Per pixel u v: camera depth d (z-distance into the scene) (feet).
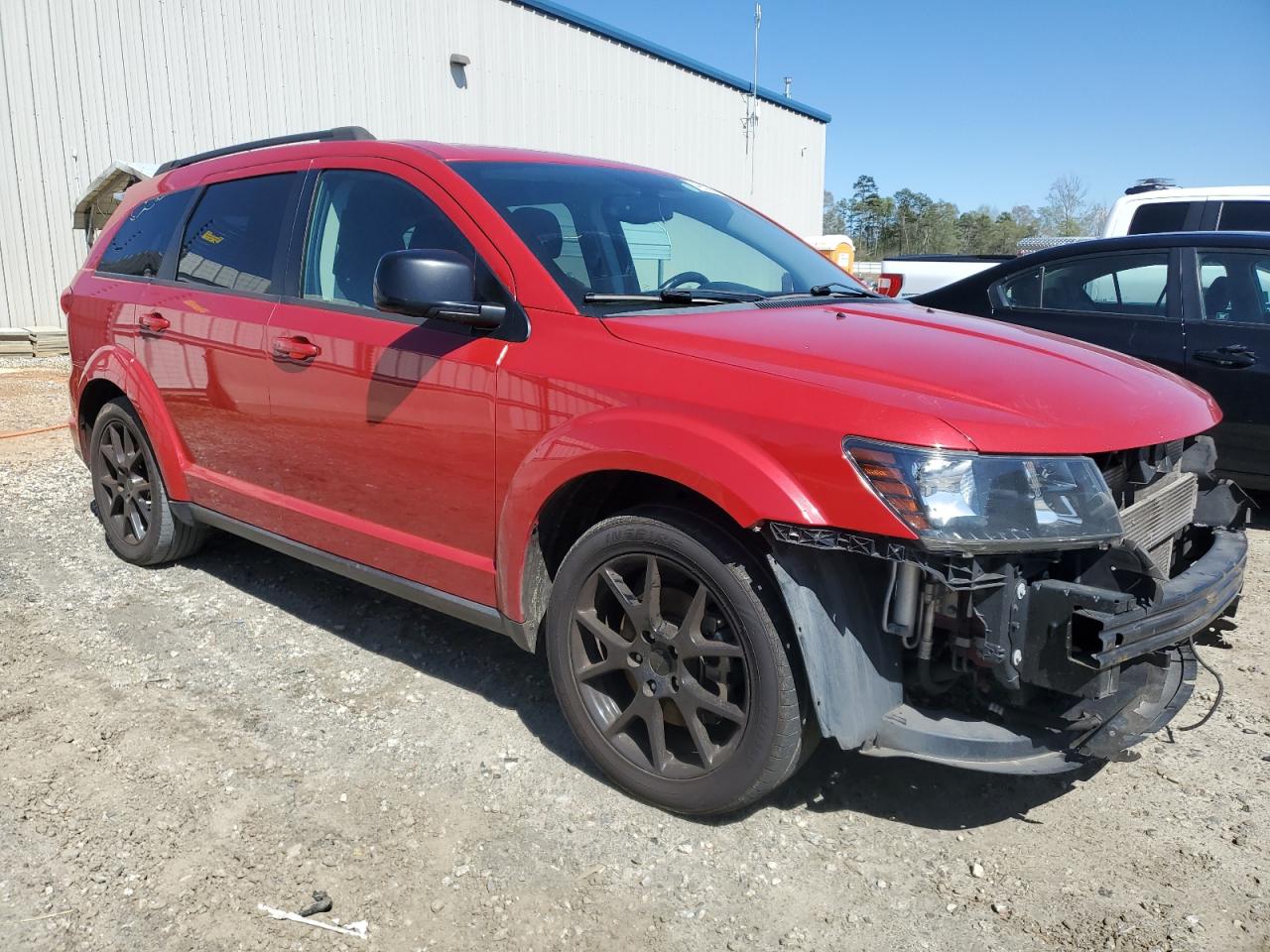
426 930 7.08
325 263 11.02
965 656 7.37
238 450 12.10
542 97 56.85
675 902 7.39
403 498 10.05
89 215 39.93
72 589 13.61
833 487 6.98
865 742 7.59
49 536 16.05
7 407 28.12
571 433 8.27
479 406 9.08
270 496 11.79
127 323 13.78
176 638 12.01
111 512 14.82
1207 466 9.56
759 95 73.26
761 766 7.68
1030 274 19.20
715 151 70.18
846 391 7.27
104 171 38.37
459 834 8.19
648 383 8.01
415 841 8.09
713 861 7.88
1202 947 6.91
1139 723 7.54
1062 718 7.63
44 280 40.19
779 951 6.89
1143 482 8.13
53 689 10.64
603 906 7.34
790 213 79.87
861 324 9.21
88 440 15.31
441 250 8.88
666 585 8.32
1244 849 8.02
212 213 13.02
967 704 7.91
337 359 10.39
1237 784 8.99
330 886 7.54
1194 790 8.90
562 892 7.49
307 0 45.55
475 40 52.75
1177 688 8.06
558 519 8.93
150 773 9.04
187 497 13.29
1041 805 8.68
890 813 8.56
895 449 6.83
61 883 7.54
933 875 7.72
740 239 11.75
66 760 9.23
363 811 8.48
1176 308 17.25
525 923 7.16
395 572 10.32
